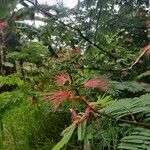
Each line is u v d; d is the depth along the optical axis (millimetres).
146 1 4105
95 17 3939
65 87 1494
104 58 3094
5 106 2889
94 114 1460
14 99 2875
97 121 1545
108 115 1510
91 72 3184
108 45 3240
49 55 3295
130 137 1415
